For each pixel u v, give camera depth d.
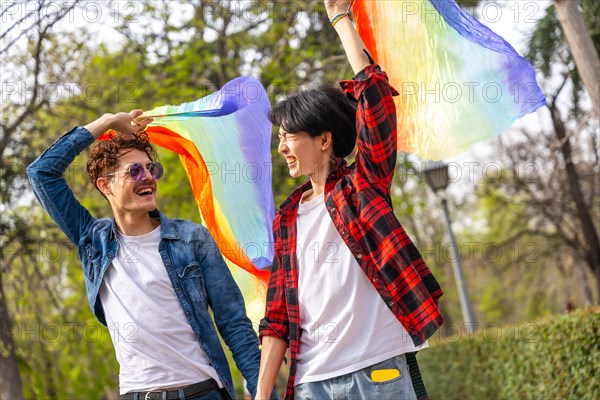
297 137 3.89
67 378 16.78
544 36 12.46
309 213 3.86
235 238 5.39
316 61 15.00
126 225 4.34
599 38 10.77
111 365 17.38
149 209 4.30
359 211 3.67
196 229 4.38
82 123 13.85
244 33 14.55
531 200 19.80
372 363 3.60
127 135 4.45
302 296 3.78
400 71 4.53
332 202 3.74
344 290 3.67
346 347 3.66
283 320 3.92
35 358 14.95
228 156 5.37
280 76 13.94
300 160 3.90
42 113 13.75
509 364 10.29
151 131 5.29
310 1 14.12
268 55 14.93
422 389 3.71
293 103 3.91
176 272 4.27
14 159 12.13
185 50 14.33
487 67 4.34
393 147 3.72
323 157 3.92
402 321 3.59
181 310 4.23
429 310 3.54
